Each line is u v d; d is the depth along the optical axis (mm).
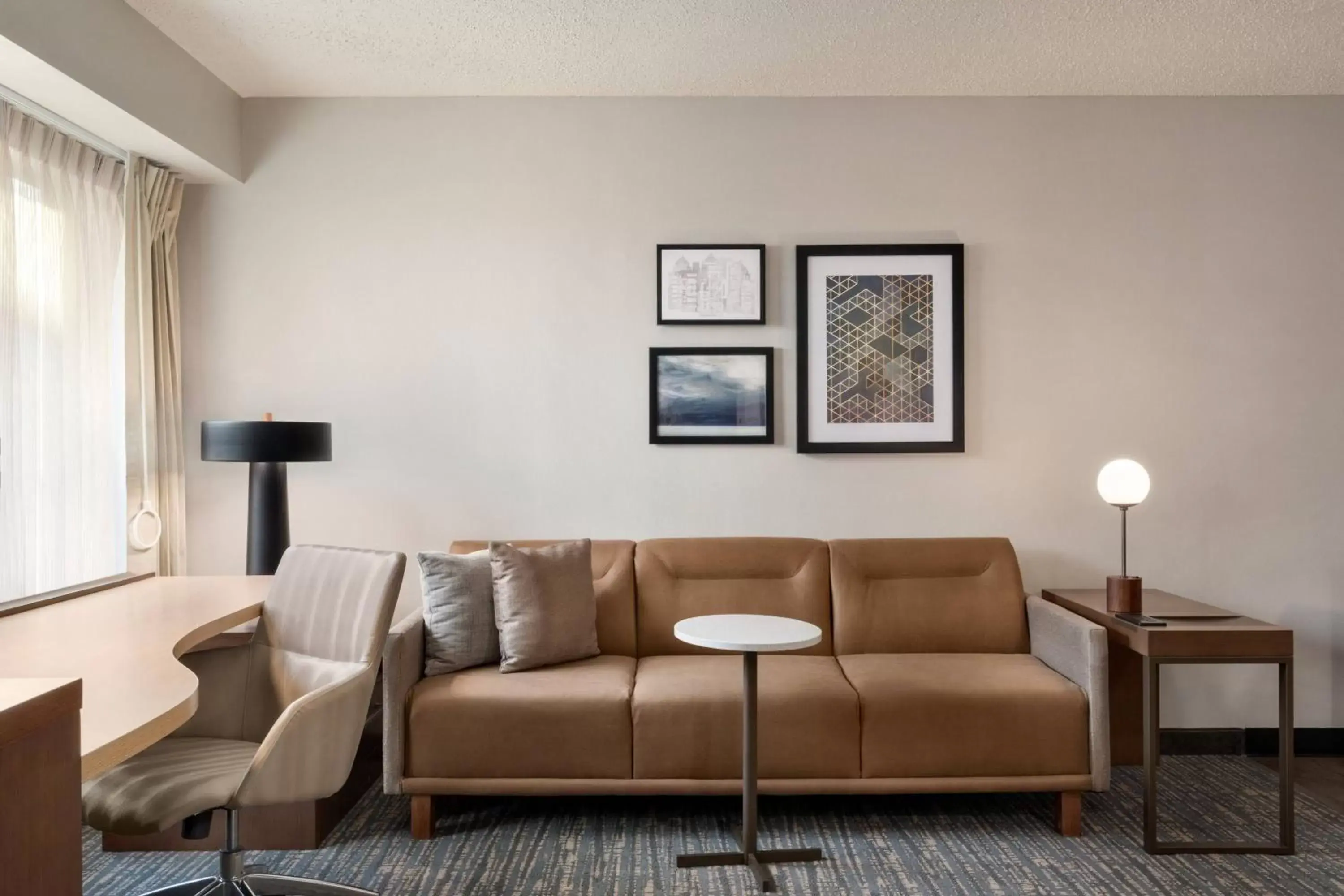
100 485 3178
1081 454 3596
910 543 3387
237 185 3596
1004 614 3260
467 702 2709
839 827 2789
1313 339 3580
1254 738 3523
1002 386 3605
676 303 3594
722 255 3594
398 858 2574
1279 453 3582
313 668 2203
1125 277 3594
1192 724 3539
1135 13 2896
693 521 3604
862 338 3600
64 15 2541
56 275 2961
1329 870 2508
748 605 3283
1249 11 2875
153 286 3387
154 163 3342
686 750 2709
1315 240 3574
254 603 2469
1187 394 3582
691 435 3604
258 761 1844
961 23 2973
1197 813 2910
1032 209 3596
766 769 2730
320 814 2656
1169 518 3588
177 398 3488
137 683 1636
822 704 2734
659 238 3605
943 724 2723
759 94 3572
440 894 2355
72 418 3041
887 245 3580
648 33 3047
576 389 3607
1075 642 2820
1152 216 3586
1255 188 3582
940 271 3596
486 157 3605
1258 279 3580
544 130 3607
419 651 2889
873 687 2781
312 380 3604
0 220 2703
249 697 2336
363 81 3445
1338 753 3543
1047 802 3002
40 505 2902
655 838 2707
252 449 3111
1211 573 3582
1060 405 3596
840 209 3605
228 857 2053
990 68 3326
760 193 3605
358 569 2215
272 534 3287
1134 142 3584
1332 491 3570
